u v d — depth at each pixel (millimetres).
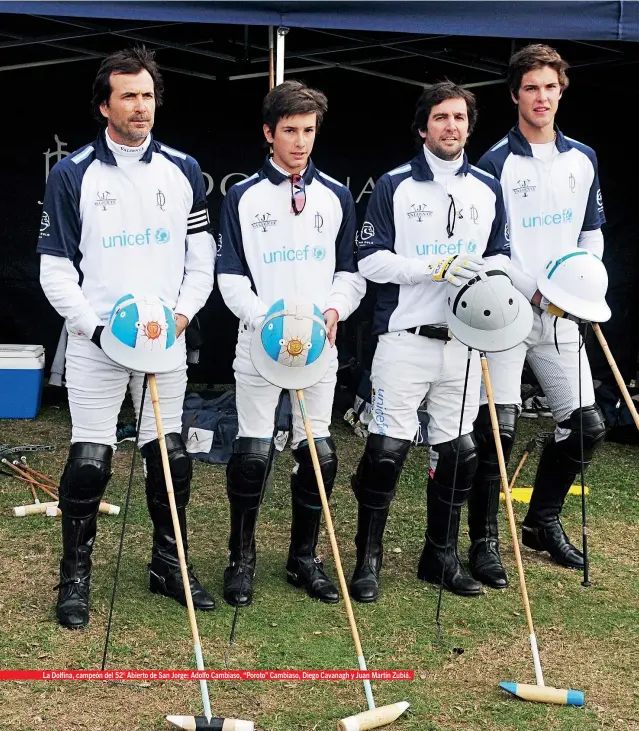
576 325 4098
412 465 5668
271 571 4086
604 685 3219
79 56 6551
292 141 3543
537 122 3957
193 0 4250
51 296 3424
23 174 6891
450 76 6785
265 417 3729
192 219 3609
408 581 4027
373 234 3760
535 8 4441
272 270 3633
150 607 3684
